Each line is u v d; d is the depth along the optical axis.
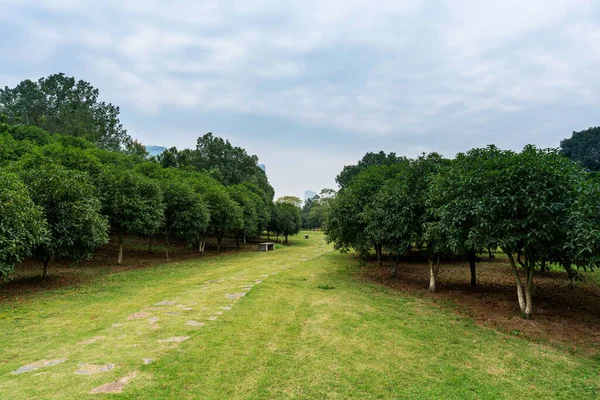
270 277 12.50
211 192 23.44
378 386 4.31
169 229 19.33
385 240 11.73
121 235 15.88
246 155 55.34
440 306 8.72
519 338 6.39
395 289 10.95
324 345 5.64
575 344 6.12
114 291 9.84
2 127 23.38
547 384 4.53
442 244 9.02
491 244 7.36
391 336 6.23
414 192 10.30
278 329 6.39
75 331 6.16
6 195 8.28
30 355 4.98
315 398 3.96
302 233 66.12
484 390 4.30
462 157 8.66
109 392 3.85
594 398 4.20
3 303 8.30
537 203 6.65
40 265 14.09
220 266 16.27
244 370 4.58
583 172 7.38
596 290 10.98
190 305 8.02
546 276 13.56
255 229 30.20
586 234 5.77
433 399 4.03
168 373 4.38
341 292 10.08
